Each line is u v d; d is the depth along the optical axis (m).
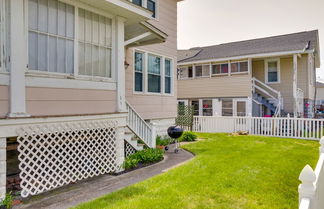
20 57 4.09
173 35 11.09
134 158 6.60
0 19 3.92
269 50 14.49
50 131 4.54
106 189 4.71
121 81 5.92
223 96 15.97
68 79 4.81
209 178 5.11
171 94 10.95
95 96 5.34
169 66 10.97
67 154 5.07
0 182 3.88
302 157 7.07
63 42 4.75
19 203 4.03
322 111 24.67
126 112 6.05
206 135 12.41
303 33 17.38
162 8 10.42
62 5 4.73
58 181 4.79
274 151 7.98
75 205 3.93
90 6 5.17
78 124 5.02
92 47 5.31
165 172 5.77
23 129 4.15
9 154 5.28
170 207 3.75
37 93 4.33
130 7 5.48
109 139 5.96
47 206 3.90
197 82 17.20
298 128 11.12
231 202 3.94
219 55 16.80
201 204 3.86
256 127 12.45
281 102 15.00
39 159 4.55
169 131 8.68
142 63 9.42
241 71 15.99
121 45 5.90
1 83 3.92
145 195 4.24
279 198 4.11
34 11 4.31
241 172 5.52
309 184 2.30
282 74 15.54
